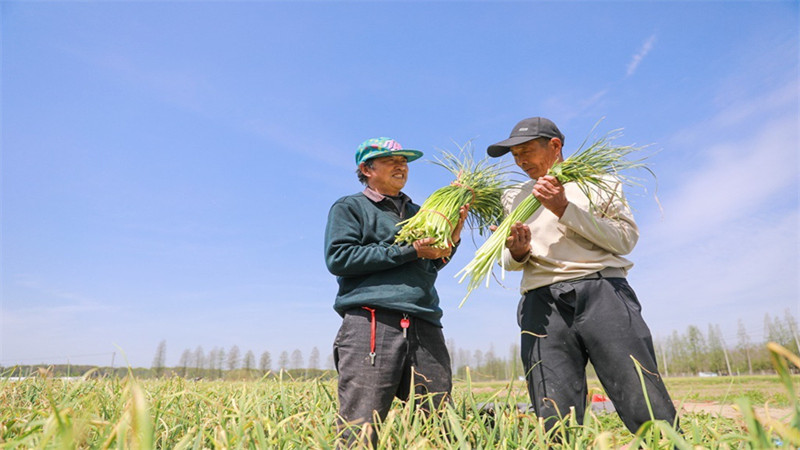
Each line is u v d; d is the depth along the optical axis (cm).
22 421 212
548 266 279
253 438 193
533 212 292
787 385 109
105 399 269
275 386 357
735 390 1266
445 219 284
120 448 137
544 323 275
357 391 253
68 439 135
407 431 190
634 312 258
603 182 273
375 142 301
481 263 289
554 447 195
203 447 190
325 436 206
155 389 342
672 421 230
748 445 152
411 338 269
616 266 270
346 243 277
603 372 253
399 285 272
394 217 301
